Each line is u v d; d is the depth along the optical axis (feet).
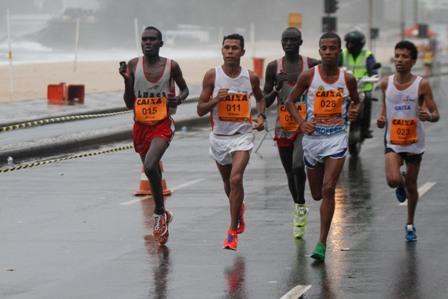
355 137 167.94
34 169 158.61
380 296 76.18
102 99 283.18
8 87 322.75
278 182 138.92
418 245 95.14
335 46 89.40
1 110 240.32
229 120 94.27
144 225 108.27
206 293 78.07
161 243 96.89
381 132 213.87
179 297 77.05
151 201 125.08
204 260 89.81
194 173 151.02
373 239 98.32
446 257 89.76
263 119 96.22
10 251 94.84
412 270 84.74
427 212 113.19
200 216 112.68
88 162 168.04
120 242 98.78
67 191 134.41
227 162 95.81
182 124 234.17
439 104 294.66
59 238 101.19
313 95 90.68
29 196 130.21
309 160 91.76
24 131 206.69
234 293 77.87
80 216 114.52
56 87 271.49
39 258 91.50
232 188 92.17
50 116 223.92
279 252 92.79
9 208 120.57
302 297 76.18
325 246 88.89
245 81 94.48
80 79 369.50
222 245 96.43
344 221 108.27
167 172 152.25
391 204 119.14
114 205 122.21
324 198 89.10
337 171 89.71
